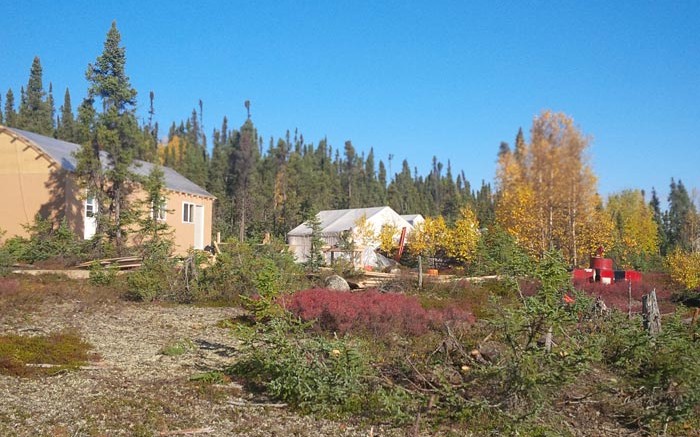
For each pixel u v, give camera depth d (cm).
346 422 661
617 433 666
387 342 1019
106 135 2253
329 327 1101
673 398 692
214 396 730
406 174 8075
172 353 944
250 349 832
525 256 796
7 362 810
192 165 5381
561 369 647
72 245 2133
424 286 1797
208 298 1561
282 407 705
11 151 2380
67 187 2309
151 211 2430
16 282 1505
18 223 2356
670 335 779
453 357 834
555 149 2197
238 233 4453
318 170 6725
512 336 693
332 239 3369
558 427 654
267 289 1160
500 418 653
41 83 6012
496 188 2434
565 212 2320
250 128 5534
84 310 1326
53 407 660
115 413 649
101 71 2323
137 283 1530
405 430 640
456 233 2764
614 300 1560
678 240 4769
